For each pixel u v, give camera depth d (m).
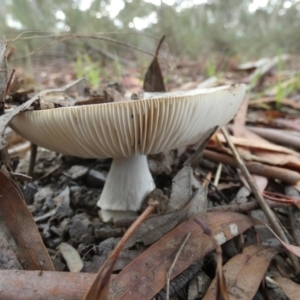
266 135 0.15
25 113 0.09
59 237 0.10
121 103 0.08
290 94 0.26
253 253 0.09
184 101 0.08
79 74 0.24
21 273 0.07
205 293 0.08
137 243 0.09
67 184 0.13
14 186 0.09
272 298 0.08
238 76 0.32
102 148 0.10
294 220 0.10
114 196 0.11
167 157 0.13
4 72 0.09
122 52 0.41
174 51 0.41
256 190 0.10
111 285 0.07
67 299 0.07
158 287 0.07
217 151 0.13
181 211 0.09
